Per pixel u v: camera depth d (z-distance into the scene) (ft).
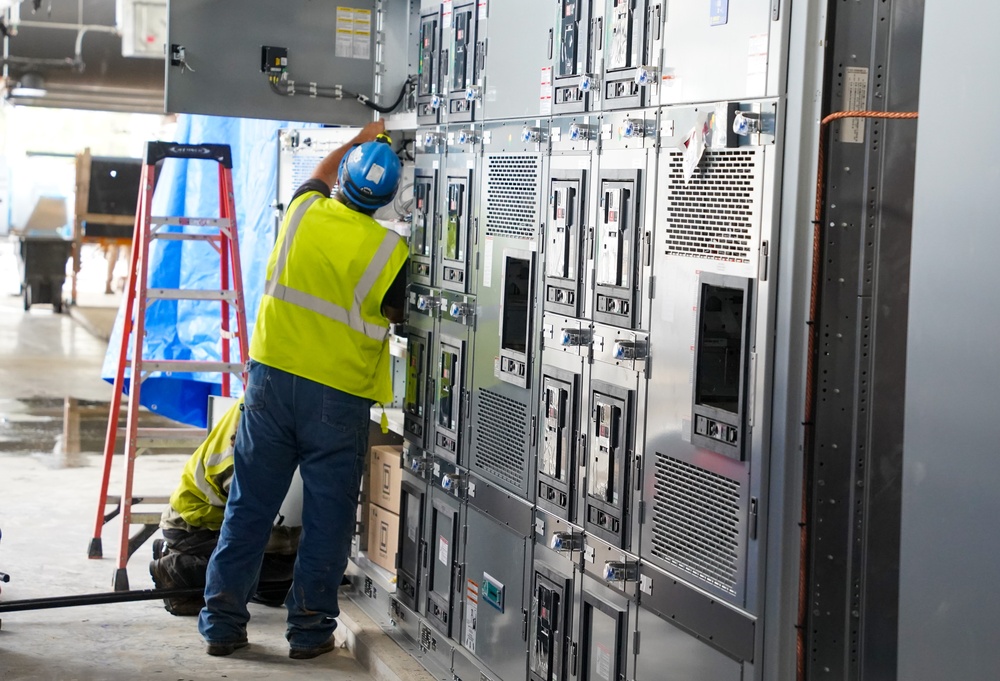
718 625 8.67
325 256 13.50
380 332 13.84
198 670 13.52
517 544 11.78
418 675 13.12
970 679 6.44
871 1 7.95
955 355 6.50
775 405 8.13
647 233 9.51
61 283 47.47
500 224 12.17
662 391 9.32
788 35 7.98
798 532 8.06
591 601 10.32
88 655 13.85
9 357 36.78
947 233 6.55
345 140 16.05
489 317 12.41
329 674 13.71
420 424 14.16
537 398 11.41
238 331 16.84
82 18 35.76
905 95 8.06
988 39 6.28
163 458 24.95
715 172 8.63
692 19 8.94
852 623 8.31
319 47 14.76
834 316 8.07
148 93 37.86
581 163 10.58
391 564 15.17
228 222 16.74
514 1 11.91
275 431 13.71
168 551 15.62
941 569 6.61
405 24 15.14
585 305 10.52
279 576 15.85
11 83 36.65
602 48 10.25
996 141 6.24
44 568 16.87
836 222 8.01
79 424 27.89
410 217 15.06
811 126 7.88
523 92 11.71
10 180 45.75
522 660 11.62
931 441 6.67
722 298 8.82
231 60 14.38
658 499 9.41
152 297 16.26
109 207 46.80
